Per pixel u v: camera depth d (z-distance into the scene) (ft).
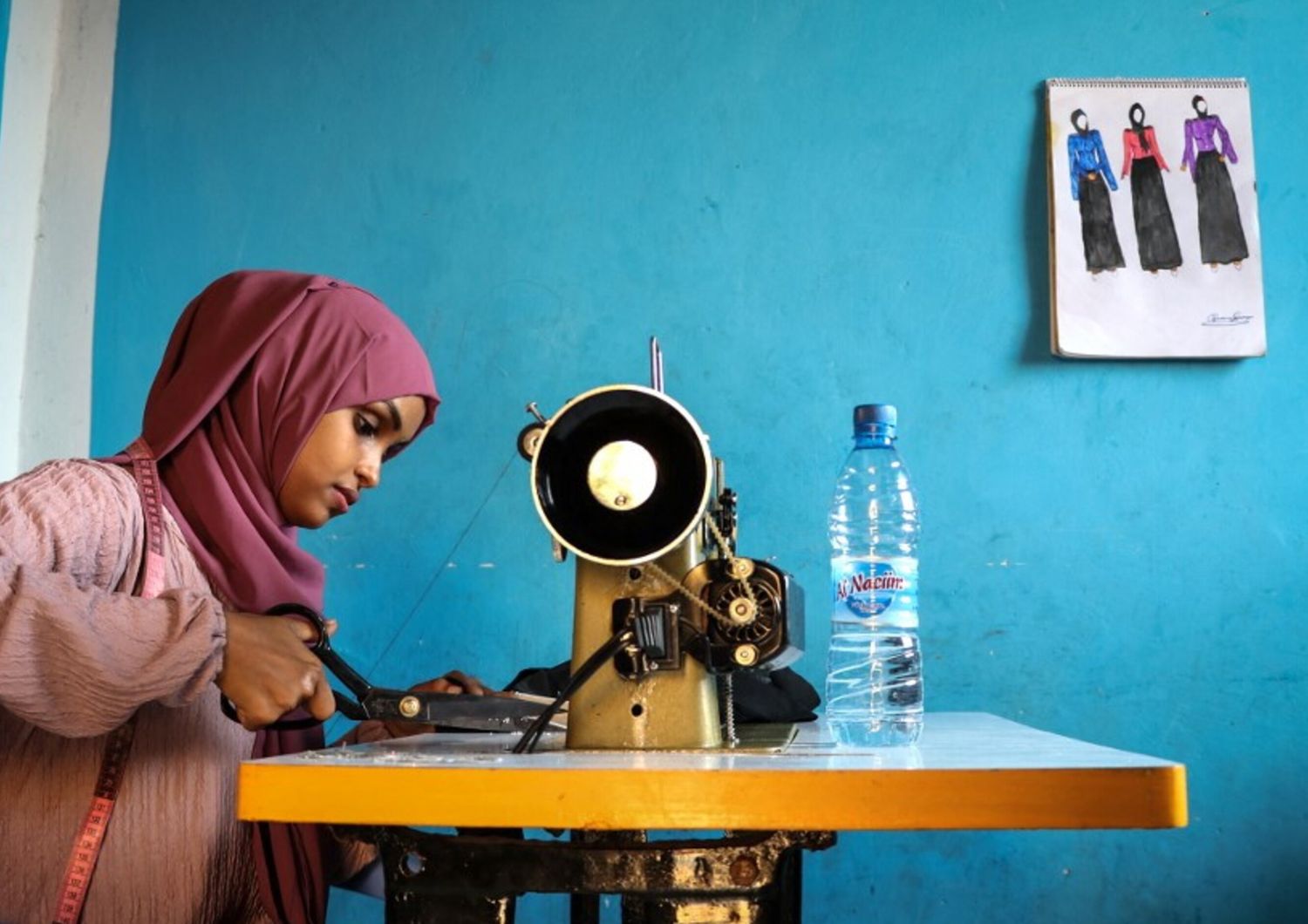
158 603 4.50
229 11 8.51
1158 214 7.96
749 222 8.16
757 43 8.28
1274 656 7.72
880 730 5.14
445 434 8.12
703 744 4.54
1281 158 8.03
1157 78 8.09
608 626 4.65
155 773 5.14
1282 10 8.11
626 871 3.73
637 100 8.29
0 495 4.93
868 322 8.05
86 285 8.35
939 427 7.97
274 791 3.72
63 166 8.44
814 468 7.96
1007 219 8.08
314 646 4.83
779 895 3.76
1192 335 7.86
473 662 7.96
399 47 8.43
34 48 8.38
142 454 5.57
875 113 8.19
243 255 8.33
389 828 3.87
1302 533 7.80
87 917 5.02
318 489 5.80
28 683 4.32
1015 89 8.16
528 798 3.63
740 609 4.53
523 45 8.38
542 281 8.20
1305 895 7.53
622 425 4.57
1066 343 7.86
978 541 7.86
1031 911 7.57
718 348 8.07
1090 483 7.89
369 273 8.28
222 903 5.36
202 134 8.43
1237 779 7.64
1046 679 7.76
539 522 8.02
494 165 8.30
